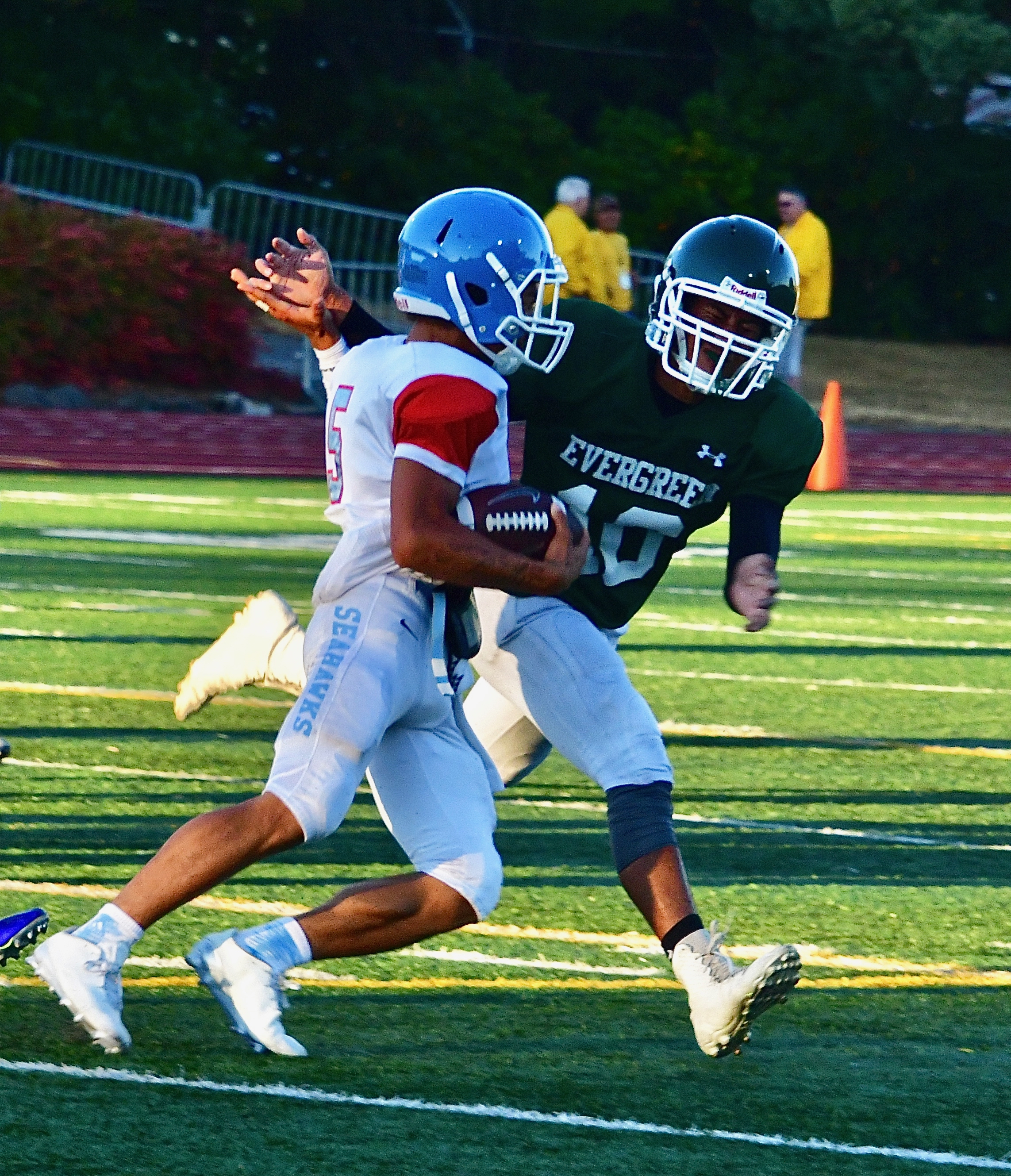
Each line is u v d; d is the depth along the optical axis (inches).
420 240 555.5
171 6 4746.6
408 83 5004.9
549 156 4771.2
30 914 561.0
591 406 614.9
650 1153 481.1
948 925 706.8
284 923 552.4
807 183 5068.9
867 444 3316.9
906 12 4598.9
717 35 5142.7
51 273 3368.6
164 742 993.5
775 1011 607.2
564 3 4933.6
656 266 4224.9
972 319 5251.0
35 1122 488.4
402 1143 482.6
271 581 1593.3
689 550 1974.7
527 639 591.5
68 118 4335.6
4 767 925.2
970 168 5113.2
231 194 4121.6
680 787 932.6
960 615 1536.7
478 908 553.6
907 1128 503.2
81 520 2012.8
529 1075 540.7
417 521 517.0
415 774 556.7
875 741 1052.5
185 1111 501.0
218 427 3196.4
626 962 656.4
